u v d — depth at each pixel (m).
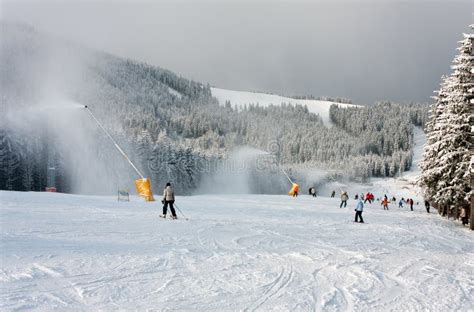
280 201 45.81
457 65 28.48
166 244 12.15
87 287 7.32
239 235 15.13
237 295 7.41
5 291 6.83
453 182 28.70
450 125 28.50
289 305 7.00
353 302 7.41
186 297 7.12
